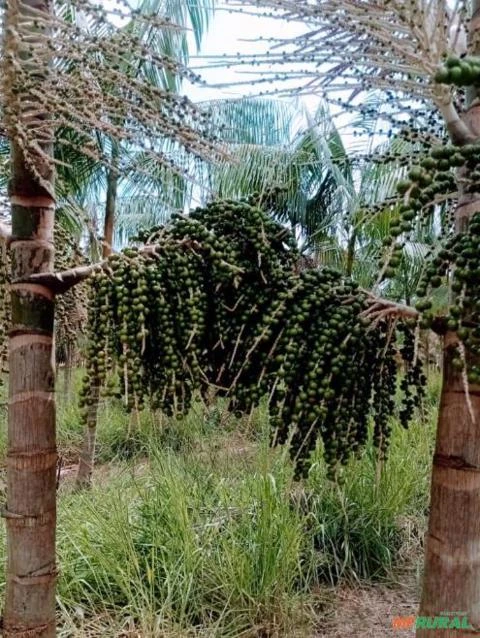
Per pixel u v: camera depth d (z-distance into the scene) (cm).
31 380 167
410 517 374
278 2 128
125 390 145
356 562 330
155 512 331
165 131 150
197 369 154
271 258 158
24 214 166
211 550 301
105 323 149
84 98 143
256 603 276
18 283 166
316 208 578
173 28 142
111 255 152
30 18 133
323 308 146
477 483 133
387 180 386
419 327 126
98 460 537
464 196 132
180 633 261
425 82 136
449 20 123
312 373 138
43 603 171
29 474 167
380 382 150
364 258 477
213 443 405
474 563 133
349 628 284
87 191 500
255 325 157
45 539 170
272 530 296
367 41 134
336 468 154
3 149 269
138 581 274
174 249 155
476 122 133
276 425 145
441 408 139
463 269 118
